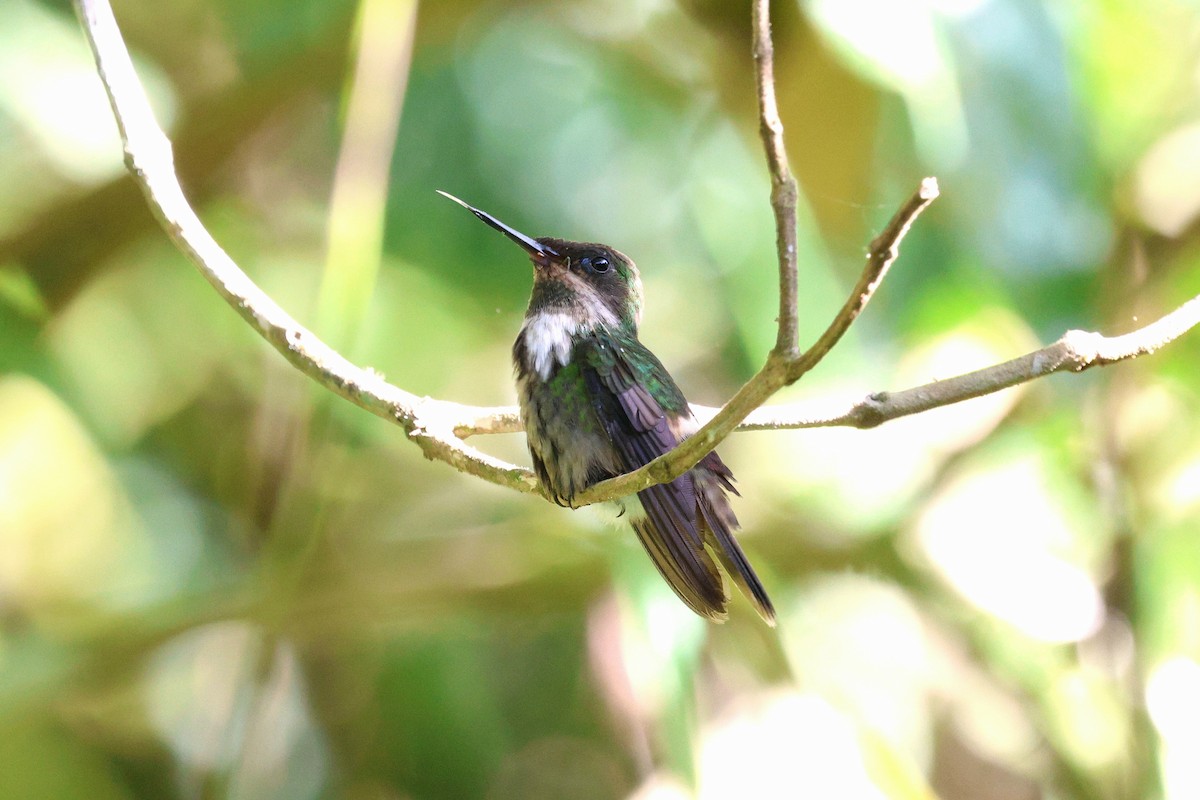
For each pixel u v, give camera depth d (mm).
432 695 10109
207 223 10297
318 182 11250
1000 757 10000
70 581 10008
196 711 10211
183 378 10531
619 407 6656
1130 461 9422
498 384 10703
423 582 9617
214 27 9414
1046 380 9367
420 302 10141
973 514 9523
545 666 11094
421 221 10508
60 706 9422
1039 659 9406
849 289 9422
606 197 11180
